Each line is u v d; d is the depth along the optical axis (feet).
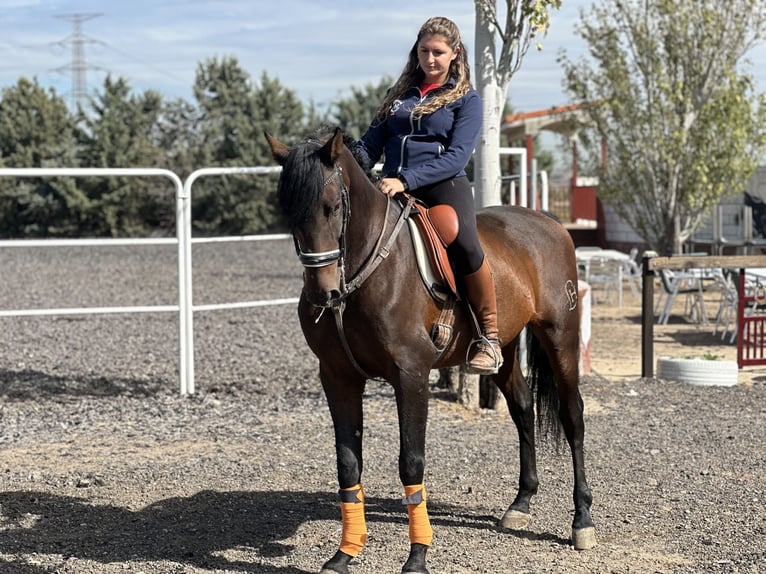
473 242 14.10
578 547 15.29
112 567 14.55
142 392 28.19
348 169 12.94
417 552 13.66
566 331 16.61
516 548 15.38
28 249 104.17
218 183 130.21
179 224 27.25
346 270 13.00
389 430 23.50
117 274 71.36
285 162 12.27
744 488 18.51
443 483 19.11
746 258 30.27
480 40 24.12
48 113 132.46
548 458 20.88
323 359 13.82
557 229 17.40
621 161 54.54
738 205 59.62
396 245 13.48
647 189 54.70
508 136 78.48
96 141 129.08
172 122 139.23
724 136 51.90
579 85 55.06
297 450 21.71
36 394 27.71
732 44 50.96
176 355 35.35
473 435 22.94
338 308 13.00
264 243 113.91
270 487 18.83
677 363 29.48
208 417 25.07
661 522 16.56
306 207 11.84
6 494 18.29
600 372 31.30
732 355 34.01
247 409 26.02
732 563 14.53
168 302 52.13
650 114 53.06
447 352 14.60
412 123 14.30
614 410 25.72
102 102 135.74
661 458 20.83
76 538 15.88
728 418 24.71
